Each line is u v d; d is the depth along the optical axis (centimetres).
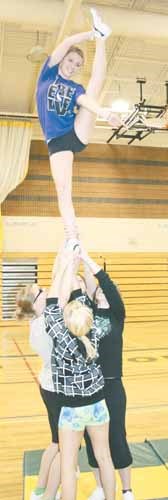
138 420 485
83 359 254
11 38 927
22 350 895
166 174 1444
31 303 282
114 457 285
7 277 1306
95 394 256
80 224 1381
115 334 289
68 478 248
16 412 513
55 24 787
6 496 326
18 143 1227
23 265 1323
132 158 1429
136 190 1425
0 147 1220
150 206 1429
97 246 1384
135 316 1377
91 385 255
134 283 1388
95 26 282
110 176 1412
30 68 1041
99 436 259
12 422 480
